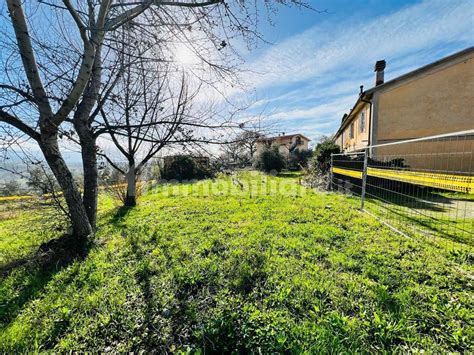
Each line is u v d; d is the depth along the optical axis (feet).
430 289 7.34
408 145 32.40
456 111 30.81
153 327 6.29
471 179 9.50
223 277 8.48
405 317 6.13
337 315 6.18
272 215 16.57
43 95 10.05
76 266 9.67
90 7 10.28
